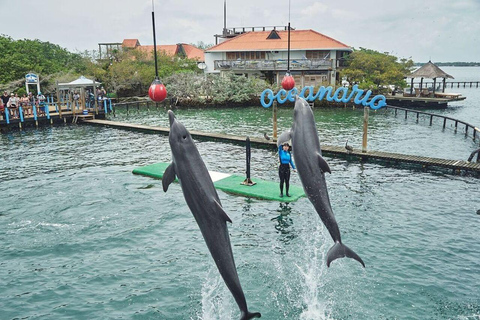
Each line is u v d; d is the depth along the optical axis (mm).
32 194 16031
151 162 21422
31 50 54562
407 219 13180
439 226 12617
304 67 51750
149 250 11172
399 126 34625
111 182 17547
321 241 11562
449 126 34906
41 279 9773
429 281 9430
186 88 49250
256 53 56188
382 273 9789
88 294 9141
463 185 17047
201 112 45469
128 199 15273
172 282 9570
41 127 33625
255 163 20984
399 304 8578
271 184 16547
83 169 20000
